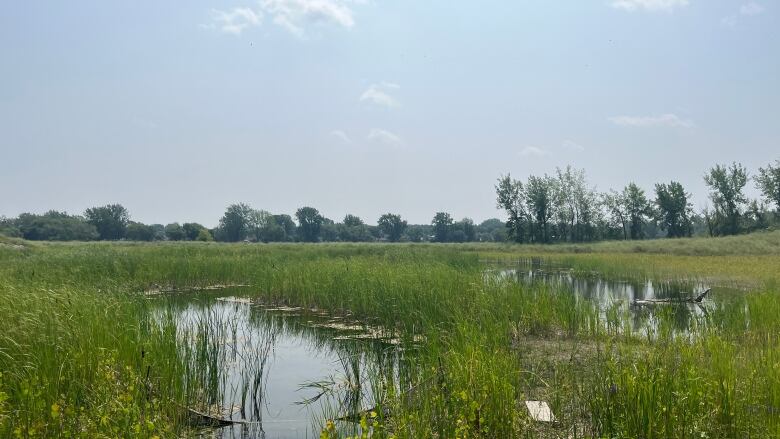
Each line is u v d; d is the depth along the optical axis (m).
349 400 9.80
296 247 52.59
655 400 7.05
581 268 36.19
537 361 11.22
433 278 17.83
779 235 54.72
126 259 26.61
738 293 22.89
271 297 21.48
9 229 95.19
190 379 9.75
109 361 8.40
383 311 16.02
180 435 8.08
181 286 25.70
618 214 85.25
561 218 86.06
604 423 7.33
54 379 8.09
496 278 18.98
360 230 139.12
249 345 14.06
